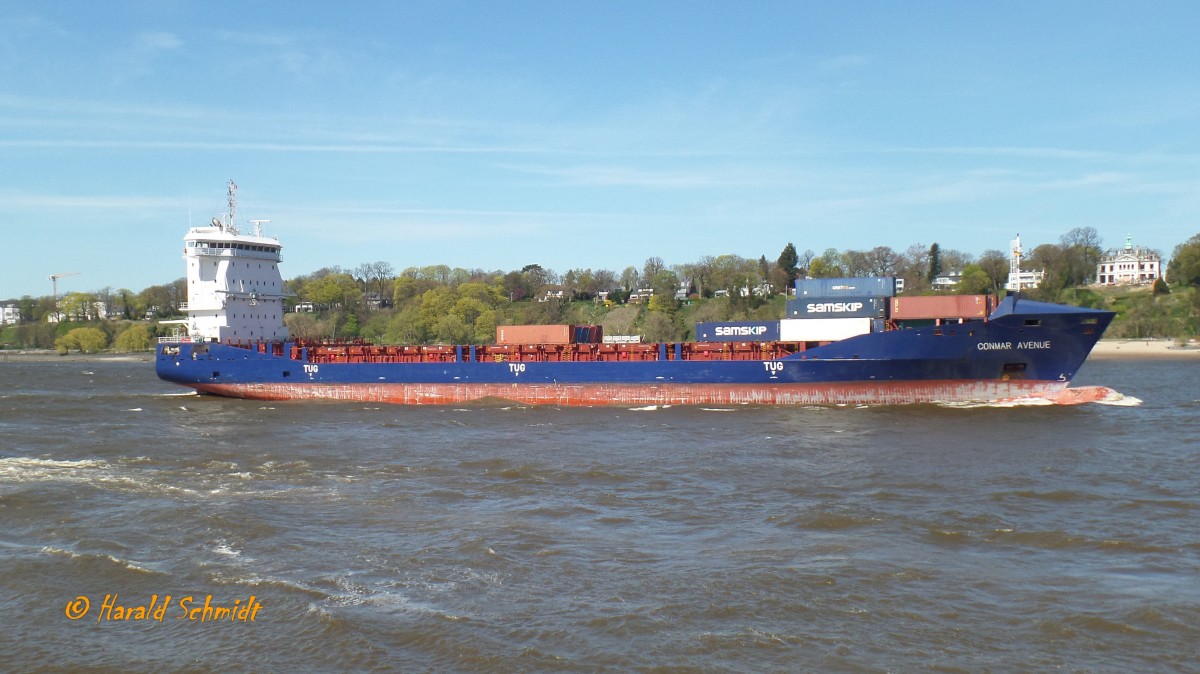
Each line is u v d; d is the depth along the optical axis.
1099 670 20.52
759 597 25.12
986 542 30.17
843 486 38.91
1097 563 27.83
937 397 64.25
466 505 36.25
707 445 49.91
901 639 22.30
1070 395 63.31
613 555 29.20
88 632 23.70
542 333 73.75
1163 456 44.81
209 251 84.69
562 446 50.44
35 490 39.19
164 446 52.56
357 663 21.36
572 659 21.39
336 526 33.00
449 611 24.41
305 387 78.88
